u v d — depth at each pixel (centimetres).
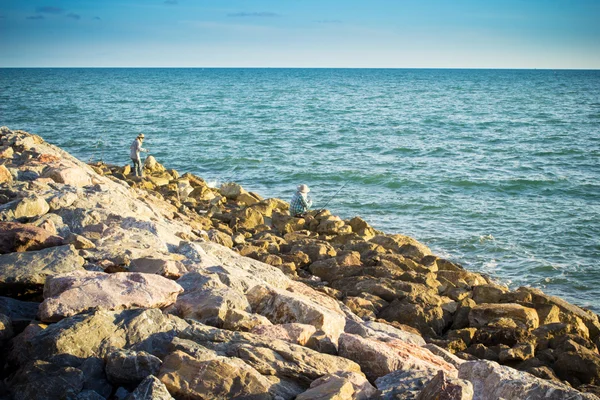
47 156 1424
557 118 5434
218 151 3316
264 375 493
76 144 3481
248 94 9556
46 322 539
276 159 3058
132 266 709
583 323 1012
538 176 2612
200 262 806
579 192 2336
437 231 1806
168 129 4350
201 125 4662
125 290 580
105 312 527
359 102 7781
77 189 1105
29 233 730
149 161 2302
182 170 2806
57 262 657
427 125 4850
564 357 810
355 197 2239
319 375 504
